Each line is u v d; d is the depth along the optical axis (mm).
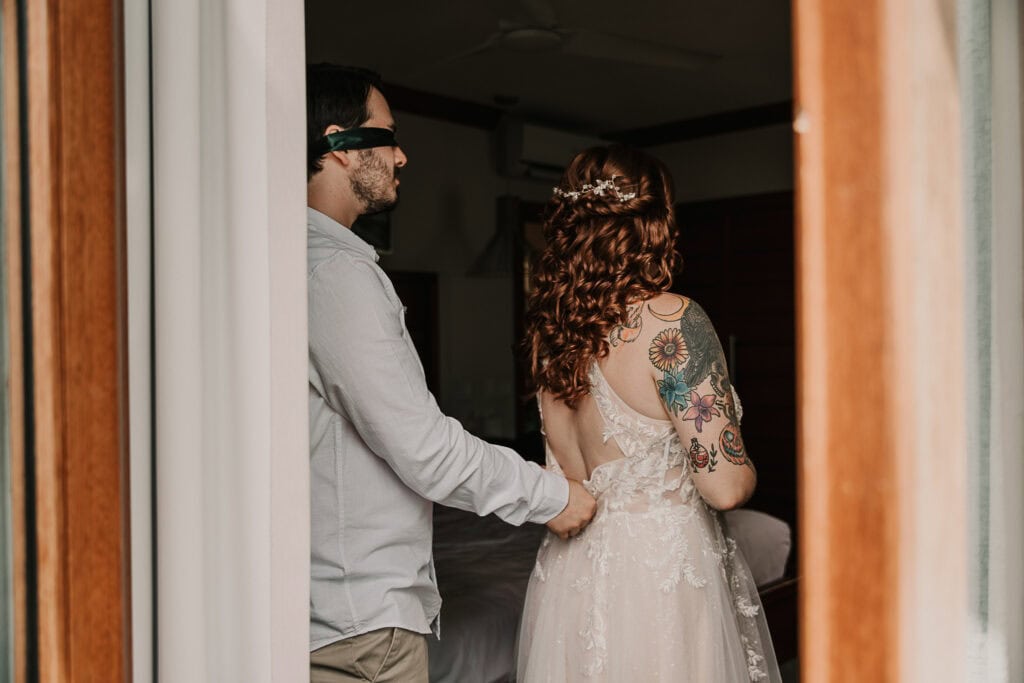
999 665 802
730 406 1664
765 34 4699
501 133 6234
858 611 776
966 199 796
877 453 765
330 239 1525
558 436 1887
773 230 6469
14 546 1178
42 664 1132
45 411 1116
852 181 774
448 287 6035
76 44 1107
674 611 1723
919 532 767
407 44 4805
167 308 1207
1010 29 817
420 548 1572
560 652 1812
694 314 1664
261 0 1216
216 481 1251
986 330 803
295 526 1258
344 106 1554
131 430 1212
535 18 3521
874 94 762
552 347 1799
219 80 1229
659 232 1755
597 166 1771
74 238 1111
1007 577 807
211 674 1255
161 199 1205
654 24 4551
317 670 1479
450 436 1506
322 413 1493
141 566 1219
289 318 1249
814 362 794
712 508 1863
